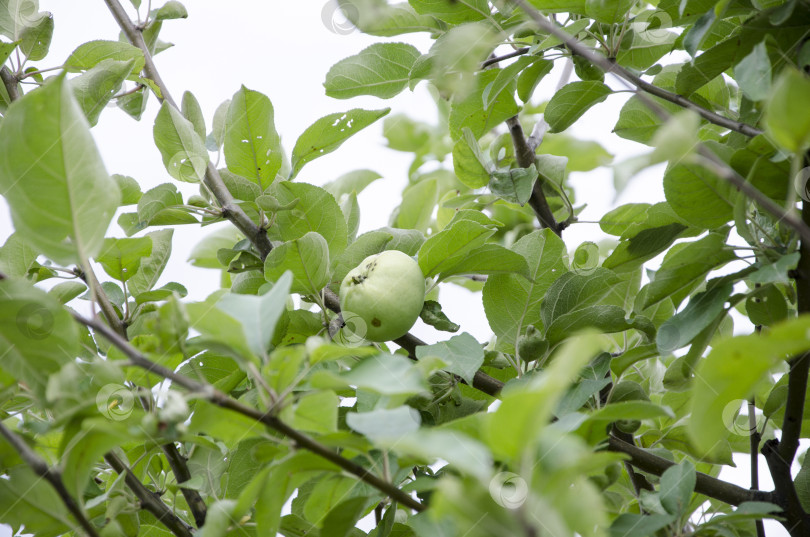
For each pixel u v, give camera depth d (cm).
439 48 193
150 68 229
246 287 201
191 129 207
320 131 218
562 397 171
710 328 160
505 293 203
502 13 203
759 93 140
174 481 198
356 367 126
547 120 211
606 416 126
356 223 241
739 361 102
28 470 142
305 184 192
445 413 188
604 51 199
